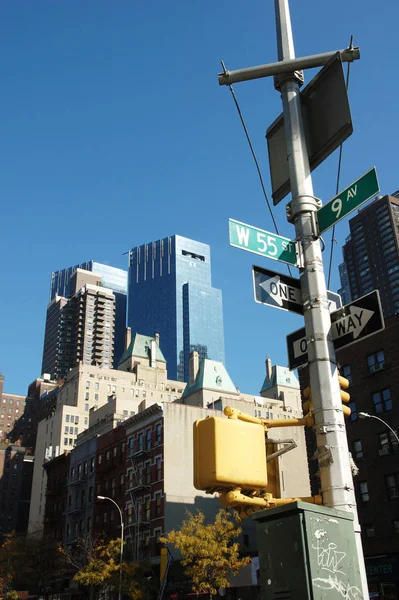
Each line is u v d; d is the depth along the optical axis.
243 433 5.72
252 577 44.00
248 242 7.21
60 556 67.12
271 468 6.13
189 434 60.88
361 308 6.91
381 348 43.41
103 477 69.88
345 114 7.43
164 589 50.62
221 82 7.87
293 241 7.58
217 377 117.56
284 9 8.33
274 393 139.12
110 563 50.56
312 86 8.00
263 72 7.84
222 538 45.84
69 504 77.19
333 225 7.27
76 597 65.94
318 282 7.21
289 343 7.57
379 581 38.56
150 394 150.75
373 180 6.85
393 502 39.75
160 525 55.53
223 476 5.43
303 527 5.14
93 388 144.75
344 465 6.20
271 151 8.58
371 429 42.53
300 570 5.03
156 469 59.31
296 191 7.66
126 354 159.50
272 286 7.22
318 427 6.46
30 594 75.44
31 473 169.12
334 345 7.04
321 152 7.74
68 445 134.00
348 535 5.49
